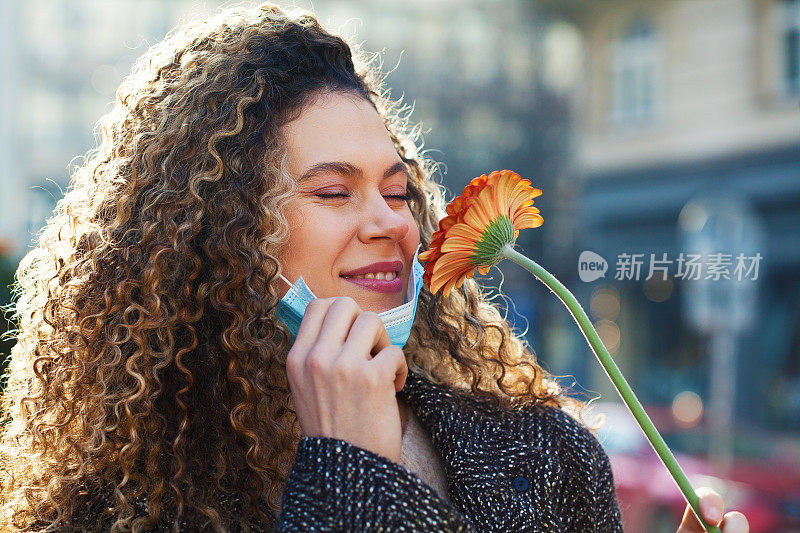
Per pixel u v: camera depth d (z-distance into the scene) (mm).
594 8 12211
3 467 1352
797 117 10078
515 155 14109
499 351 1527
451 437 1274
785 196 10195
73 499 1198
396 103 1694
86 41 14922
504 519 1229
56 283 1374
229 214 1248
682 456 5812
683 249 10938
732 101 10672
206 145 1284
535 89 14391
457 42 14453
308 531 993
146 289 1268
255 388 1222
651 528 5129
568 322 12664
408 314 1187
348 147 1225
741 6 10523
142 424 1228
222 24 1424
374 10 14203
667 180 11375
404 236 1238
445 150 13984
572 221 13312
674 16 11234
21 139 13086
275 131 1243
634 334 11781
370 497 998
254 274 1220
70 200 1412
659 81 11469
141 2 15227
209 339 1279
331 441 1020
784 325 10406
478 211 1078
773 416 10328
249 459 1198
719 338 6438
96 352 1294
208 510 1172
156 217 1287
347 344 1057
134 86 1445
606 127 12125
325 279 1224
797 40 10164
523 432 1329
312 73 1282
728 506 5188
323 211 1225
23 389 1390
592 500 1324
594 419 1596
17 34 13211
